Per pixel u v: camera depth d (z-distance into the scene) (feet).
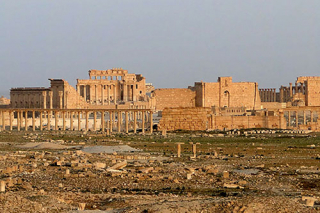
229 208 428.56
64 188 523.70
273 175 600.39
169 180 565.12
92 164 636.89
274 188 537.65
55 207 440.86
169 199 474.90
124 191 515.50
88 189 523.29
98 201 472.85
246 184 555.28
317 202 464.24
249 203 435.94
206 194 504.84
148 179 566.77
